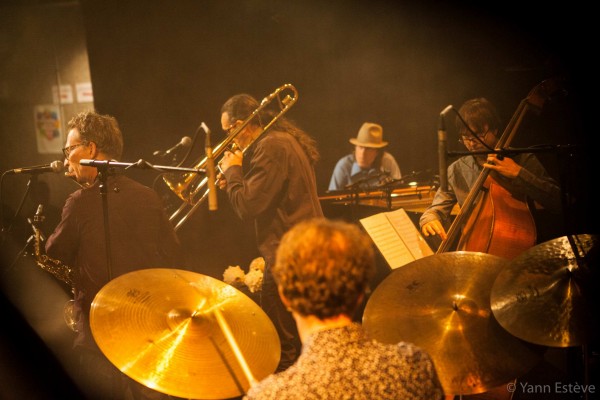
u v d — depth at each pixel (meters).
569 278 2.50
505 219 3.28
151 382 1.99
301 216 3.46
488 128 3.55
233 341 2.12
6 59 7.12
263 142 3.45
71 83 7.09
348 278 1.39
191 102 6.29
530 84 6.41
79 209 2.88
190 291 2.33
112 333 2.11
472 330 2.43
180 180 3.63
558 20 5.93
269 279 3.54
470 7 6.58
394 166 6.48
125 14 6.04
